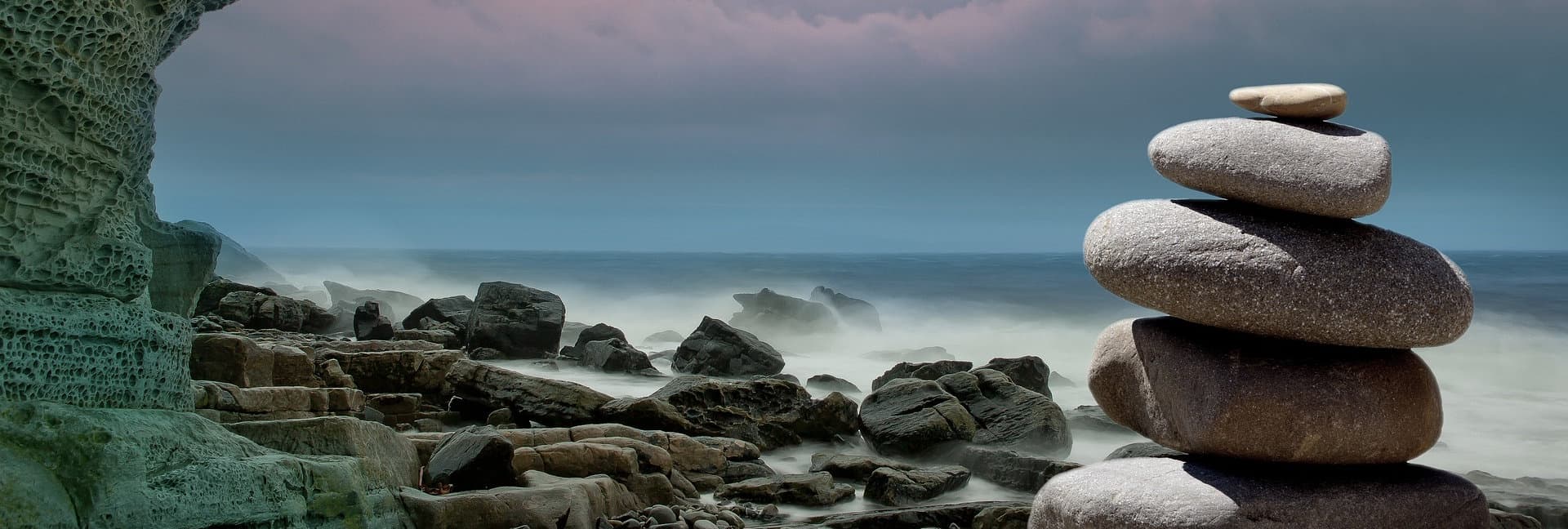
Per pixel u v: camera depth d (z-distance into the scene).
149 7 5.41
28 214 4.94
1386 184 4.69
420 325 19.95
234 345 9.39
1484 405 15.61
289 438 5.79
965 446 9.95
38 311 4.86
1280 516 4.61
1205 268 4.74
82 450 4.58
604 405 9.90
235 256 39.75
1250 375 4.75
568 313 35.44
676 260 100.88
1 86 4.77
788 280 57.12
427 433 7.96
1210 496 4.70
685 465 8.46
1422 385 4.83
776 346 26.91
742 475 8.69
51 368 4.84
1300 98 5.00
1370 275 4.61
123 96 5.32
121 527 4.48
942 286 50.75
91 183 5.22
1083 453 11.01
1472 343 23.45
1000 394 11.26
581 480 6.72
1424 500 4.71
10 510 4.27
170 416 5.14
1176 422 4.99
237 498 4.85
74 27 4.95
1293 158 4.80
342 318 19.97
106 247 5.22
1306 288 4.59
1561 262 67.88
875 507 7.92
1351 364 4.75
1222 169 4.89
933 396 10.75
